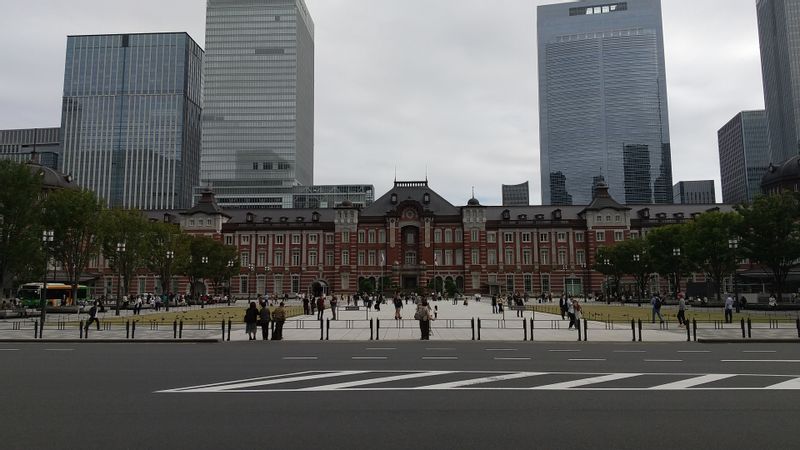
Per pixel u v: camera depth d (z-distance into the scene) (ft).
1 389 52.65
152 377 59.41
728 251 223.30
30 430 38.04
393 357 77.51
